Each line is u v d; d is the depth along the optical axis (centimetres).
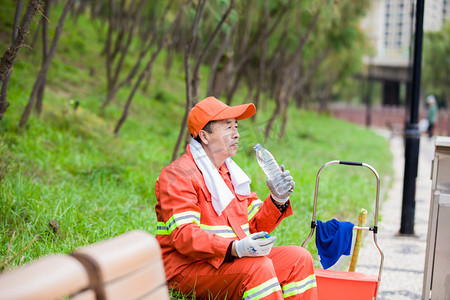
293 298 291
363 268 480
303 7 1187
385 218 708
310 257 301
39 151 638
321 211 634
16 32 497
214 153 304
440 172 314
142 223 460
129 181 614
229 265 281
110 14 1097
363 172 1055
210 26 909
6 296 111
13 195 452
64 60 1256
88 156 677
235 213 303
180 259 297
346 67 2917
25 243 364
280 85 1340
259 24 1409
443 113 3878
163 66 1808
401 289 422
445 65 3891
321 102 3522
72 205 458
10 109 738
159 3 1462
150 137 928
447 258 311
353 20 1636
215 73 1088
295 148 1238
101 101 1034
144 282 151
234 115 297
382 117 4706
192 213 284
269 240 274
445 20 3834
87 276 133
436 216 311
